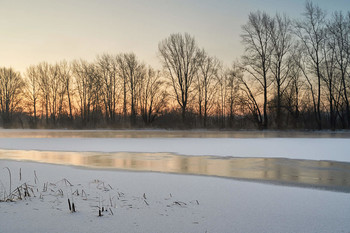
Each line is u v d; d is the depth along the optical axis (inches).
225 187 373.4
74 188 362.0
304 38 1804.9
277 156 694.5
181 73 2110.0
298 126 1850.4
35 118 2618.1
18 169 498.6
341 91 1829.5
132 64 2336.4
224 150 811.4
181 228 231.5
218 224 240.1
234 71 1921.8
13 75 2755.9
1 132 1910.7
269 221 247.4
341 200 314.3
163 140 1149.7
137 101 2347.4
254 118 1918.1
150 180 413.1
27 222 242.4
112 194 333.1
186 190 354.9
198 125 2110.0
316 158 663.8
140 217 255.4
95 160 628.1
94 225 236.5
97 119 2396.7
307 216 260.4
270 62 1828.2
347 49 1729.8
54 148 873.5
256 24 1824.6
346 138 1201.4
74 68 2517.2
